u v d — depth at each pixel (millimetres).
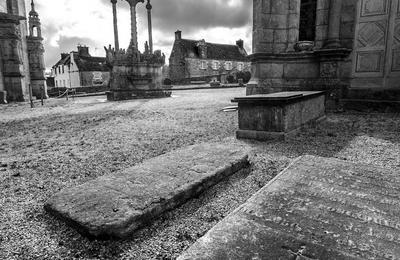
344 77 8609
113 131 6539
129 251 1836
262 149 4328
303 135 5160
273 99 4707
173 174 2869
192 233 2045
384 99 8031
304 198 2059
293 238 1547
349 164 2861
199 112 9586
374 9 7883
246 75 48219
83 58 56281
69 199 2336
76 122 8305
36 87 23641
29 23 23781
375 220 1728
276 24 9250
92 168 3666
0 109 13453
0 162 4043
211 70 63062
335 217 1771
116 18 16875
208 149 3857
